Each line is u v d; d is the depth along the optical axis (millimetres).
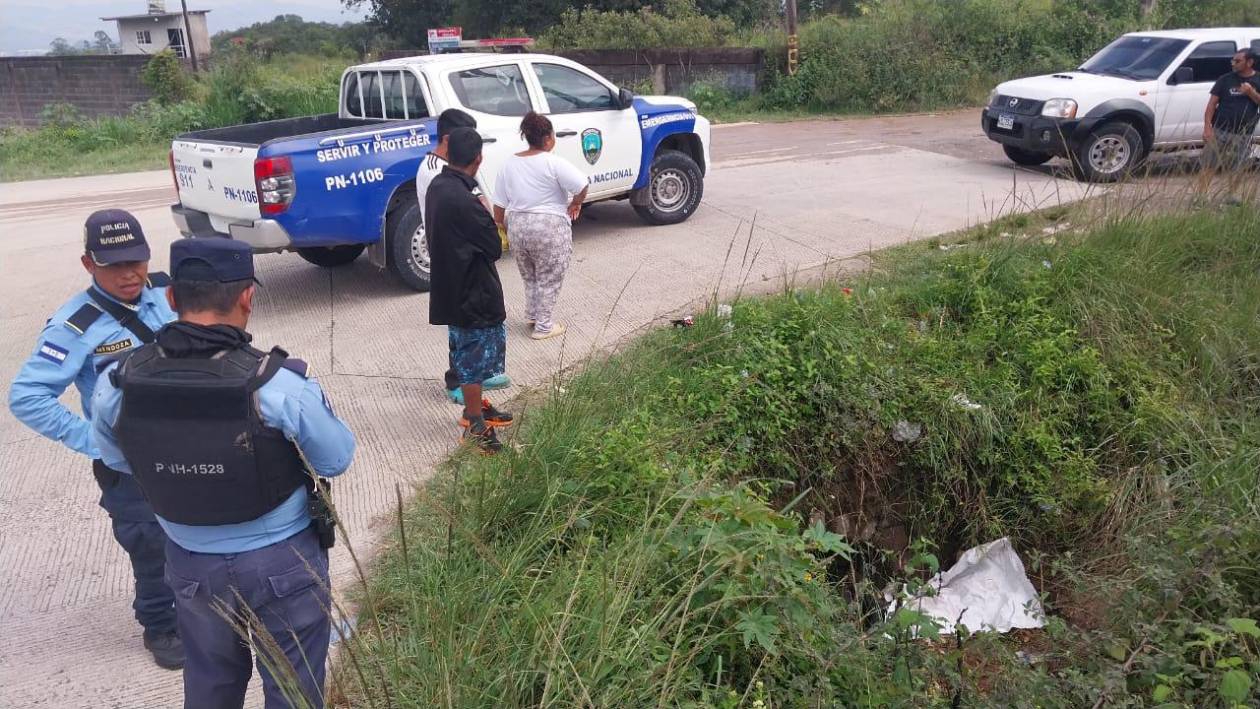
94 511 4594
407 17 38406
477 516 3885
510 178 6082
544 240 6090
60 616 3766
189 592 2486
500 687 2936
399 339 6609
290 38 56281
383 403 5574
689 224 9250
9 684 3373
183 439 2301
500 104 7895
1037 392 5809
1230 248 6961
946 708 3535
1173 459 5422
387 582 3674
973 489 5621
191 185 7375
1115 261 6676
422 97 7672
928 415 5574
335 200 6879
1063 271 6609
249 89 19859
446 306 4688
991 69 19781
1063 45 20062
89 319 2975
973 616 4883
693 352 5637
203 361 2316
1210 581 3850
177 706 3275
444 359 6223
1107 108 10594
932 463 5484
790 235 8578
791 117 18922
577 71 8453
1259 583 3979
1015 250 7004
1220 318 6285
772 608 3432
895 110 19156
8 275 8805
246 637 2348
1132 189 7836
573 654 3064
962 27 19734
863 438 5500
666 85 20594
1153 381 5906
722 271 7020
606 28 20859
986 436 5555
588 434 4422
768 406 5266
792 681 3299
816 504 5406
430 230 4672
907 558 5551
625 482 4082
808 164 12586
